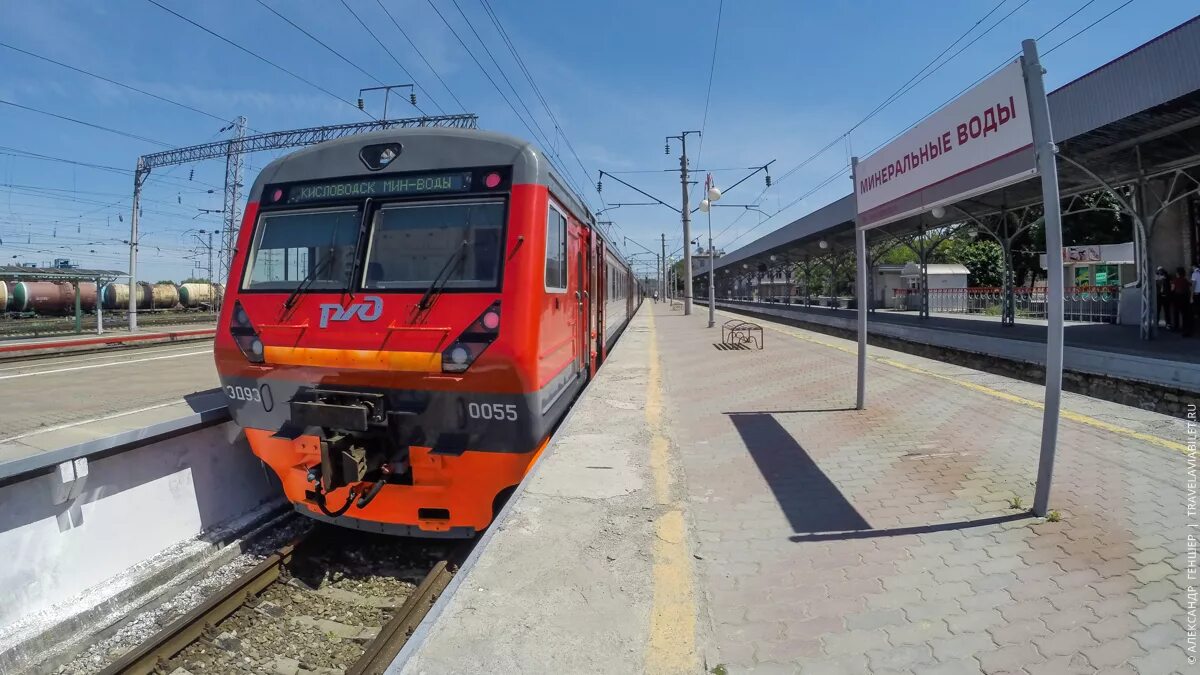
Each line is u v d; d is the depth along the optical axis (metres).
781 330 21.11
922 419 6.96
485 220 5.03
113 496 5.22
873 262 31.42
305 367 5.07
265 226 5.54
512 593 3.38
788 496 4.81
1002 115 4.37
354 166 5.38
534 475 5.36
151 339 23.52
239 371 5.33
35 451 6.92
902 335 18.56
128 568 5.28
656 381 10.47
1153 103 9.88
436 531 5.29
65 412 9.17
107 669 3.92
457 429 4.92
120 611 4.84
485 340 4.74
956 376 9.62
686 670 2.74
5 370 14.84
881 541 3.94
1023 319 24.44
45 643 4.30
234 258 5.55
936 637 2.91
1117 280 28.19
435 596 4.92
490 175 5.11
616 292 15.80
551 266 5.52
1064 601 3.15
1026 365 12.46
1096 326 18.66
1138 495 4.45
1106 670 2.63
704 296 94.44
